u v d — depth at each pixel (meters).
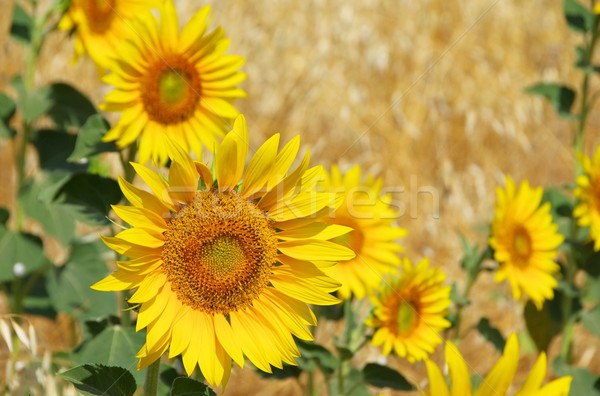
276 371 3.89
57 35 9.84
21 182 4.41
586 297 5.07
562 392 2.50
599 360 6.96
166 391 3.17
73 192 3.40
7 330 3.39
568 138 10.30
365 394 3.90
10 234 4.54
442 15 11.46
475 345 6.96
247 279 2.66
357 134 10.02
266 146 2.66
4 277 4.45
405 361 6.07
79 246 4.45
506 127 10.17
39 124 7.87
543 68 11.42
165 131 3.65
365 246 4.04
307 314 2.70
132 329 3.28
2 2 9.86
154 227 2.62
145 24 3.61
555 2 11.98
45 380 3.27
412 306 3.90
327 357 3.75
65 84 4.38
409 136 10.02
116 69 3.60
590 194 4.49
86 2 3.98
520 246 4.37
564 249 4.80
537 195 4.43
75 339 4.65
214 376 2.61
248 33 10.76
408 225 8.80
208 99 3.68
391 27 11.19
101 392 2.70
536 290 4.37
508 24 11.63
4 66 9.72
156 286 2.60
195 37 3.64
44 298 4.91
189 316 2.63
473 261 4.50
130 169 3.65
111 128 3.65
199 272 2.62
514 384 6.23
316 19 11.03
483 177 9.46
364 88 10.55
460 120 10.30
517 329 7.26
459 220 8.91
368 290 3.94
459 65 11.02
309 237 2.70
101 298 4.39
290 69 10.51
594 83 11.35
